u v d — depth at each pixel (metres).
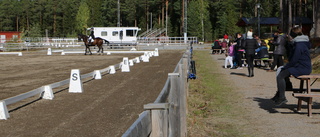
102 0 119.44
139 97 10.70
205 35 94.88
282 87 8.17
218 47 36.62
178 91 4.96
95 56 33.66
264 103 9.71
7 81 14.93
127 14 113.12
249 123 7.55
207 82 14.36
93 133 6.75
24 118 8.10
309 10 90.50
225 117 8.20
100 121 7.70
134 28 51.72
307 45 8.05
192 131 6.91
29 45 52.38
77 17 120.62
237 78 15.59
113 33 51.59
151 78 15.59
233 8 97.69
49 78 15.94
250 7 94.69
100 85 13.56
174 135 4.25
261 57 20.05
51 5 122.38
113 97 10.79
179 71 6.35
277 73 8.34
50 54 37.50
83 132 6.83
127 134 2.15
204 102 10.05
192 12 93.06
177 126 4.81
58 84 11.61
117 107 9.21
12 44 52.12
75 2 137.62
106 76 16.67
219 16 103.38
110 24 115.69
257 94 11.22
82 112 8.66
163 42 56.81
